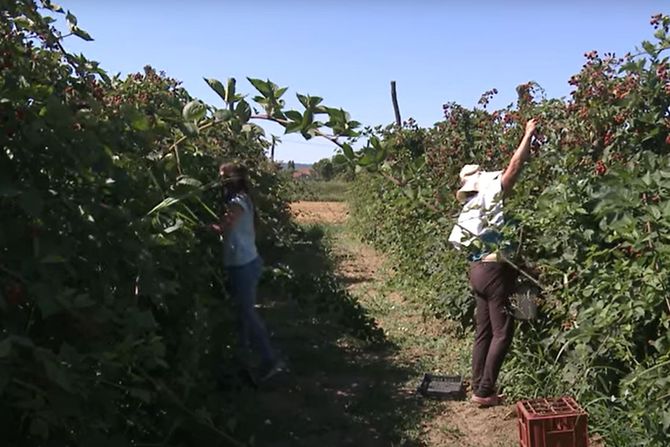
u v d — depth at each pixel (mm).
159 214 3553
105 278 2912
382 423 4715
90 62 3539
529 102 6246
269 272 6152
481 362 5023
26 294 2447
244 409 4695
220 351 4953
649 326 3975
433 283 7469
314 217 22156
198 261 4551
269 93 3117
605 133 4906
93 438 2787
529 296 4781
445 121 8359
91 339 2748
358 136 3061
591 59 5031
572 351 4453
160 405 3732
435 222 7332
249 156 7434
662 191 3607
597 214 4047
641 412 3484
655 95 4695
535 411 3752
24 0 3098
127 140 3203
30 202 2434
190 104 3338
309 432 4582
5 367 2340
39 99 2744
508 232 4789
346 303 6363
